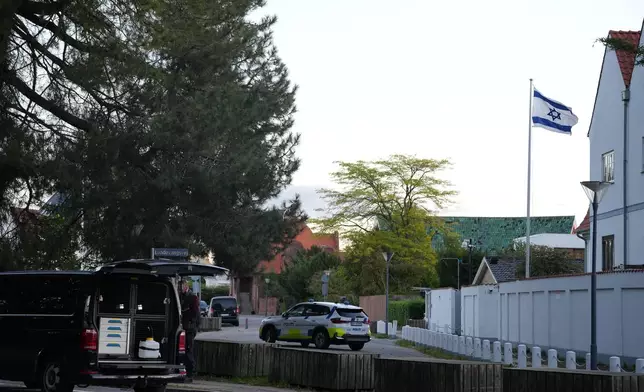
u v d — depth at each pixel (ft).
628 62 122.21
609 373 50.39
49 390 55.01
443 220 253.85
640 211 115.03
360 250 241.35
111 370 54.75
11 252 91.56
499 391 56.70
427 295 197.47
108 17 88.79
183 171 98.02
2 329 56.85
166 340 57.41
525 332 121.19
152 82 92.68
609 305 95.71
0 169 87.40
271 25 113.70
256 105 104.27
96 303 54.90
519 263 200.34
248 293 395.55
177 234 99.50
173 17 91.45
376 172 239.09
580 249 258.98
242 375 72.84
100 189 93.66
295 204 114.11
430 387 57.31
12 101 89.81
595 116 130.72
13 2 80.28
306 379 67.67
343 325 122.52
